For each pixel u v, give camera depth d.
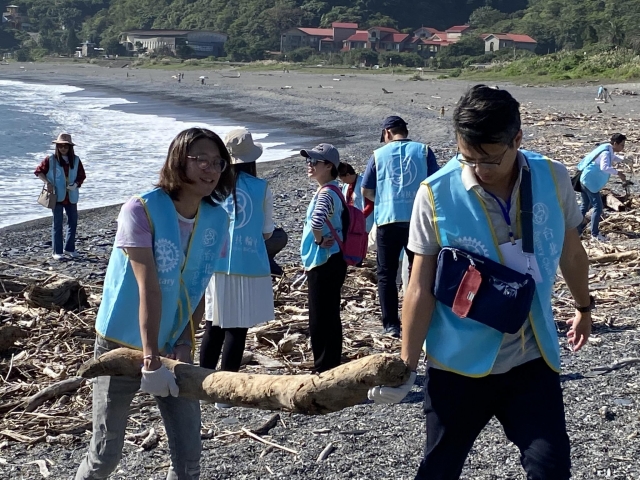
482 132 2.97
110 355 3.48
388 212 7.04
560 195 3.23
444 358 3.22
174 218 3.53
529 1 193.25
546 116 34.97
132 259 3.46
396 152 7.09
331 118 45.09
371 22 174.00
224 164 3.55
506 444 4.84
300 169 21.78
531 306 3.17
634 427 5.05
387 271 7.19
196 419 3.73
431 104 50.47
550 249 3.20
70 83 93.19
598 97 48.03
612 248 10.81
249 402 3.26
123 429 3.73
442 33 170.12
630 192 15.31
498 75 80.69
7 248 12.77
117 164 24.94
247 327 5.52
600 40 102.69
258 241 5.46
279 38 167.88
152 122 43.06
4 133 34.84
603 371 6.06
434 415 3.26
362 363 3.02
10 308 7.83
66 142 11.62
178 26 188.12
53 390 5.89
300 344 7.09
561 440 3.08
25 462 4.86
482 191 3.13
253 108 53.25
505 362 3.19
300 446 4.94
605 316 7.53
